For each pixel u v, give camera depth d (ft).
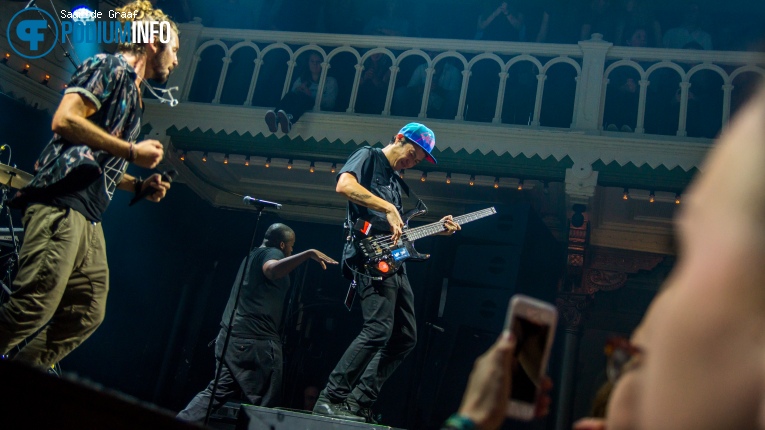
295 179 27.04
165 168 24.04
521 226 20.80
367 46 23.08
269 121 21.76
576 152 20.29
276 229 16.35
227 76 25.49
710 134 21.61
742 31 27.76
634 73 23.30
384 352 11.39
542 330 2.69
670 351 1.42
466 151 21.06
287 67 24.50
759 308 1.32
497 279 20.58
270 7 28.02
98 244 8.00
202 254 27.45
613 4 26.12
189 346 26.55
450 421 2.31
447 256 24.03
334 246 27.25
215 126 22.74
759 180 1.34
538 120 21.07
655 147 19.84
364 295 11.18
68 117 7.04
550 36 28.27
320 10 28.35
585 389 24.90
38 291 7.19
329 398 10.71
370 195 11.05
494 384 2.34
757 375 1.30
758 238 1.33
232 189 28.02
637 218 24.71
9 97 23.24
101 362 25.35
